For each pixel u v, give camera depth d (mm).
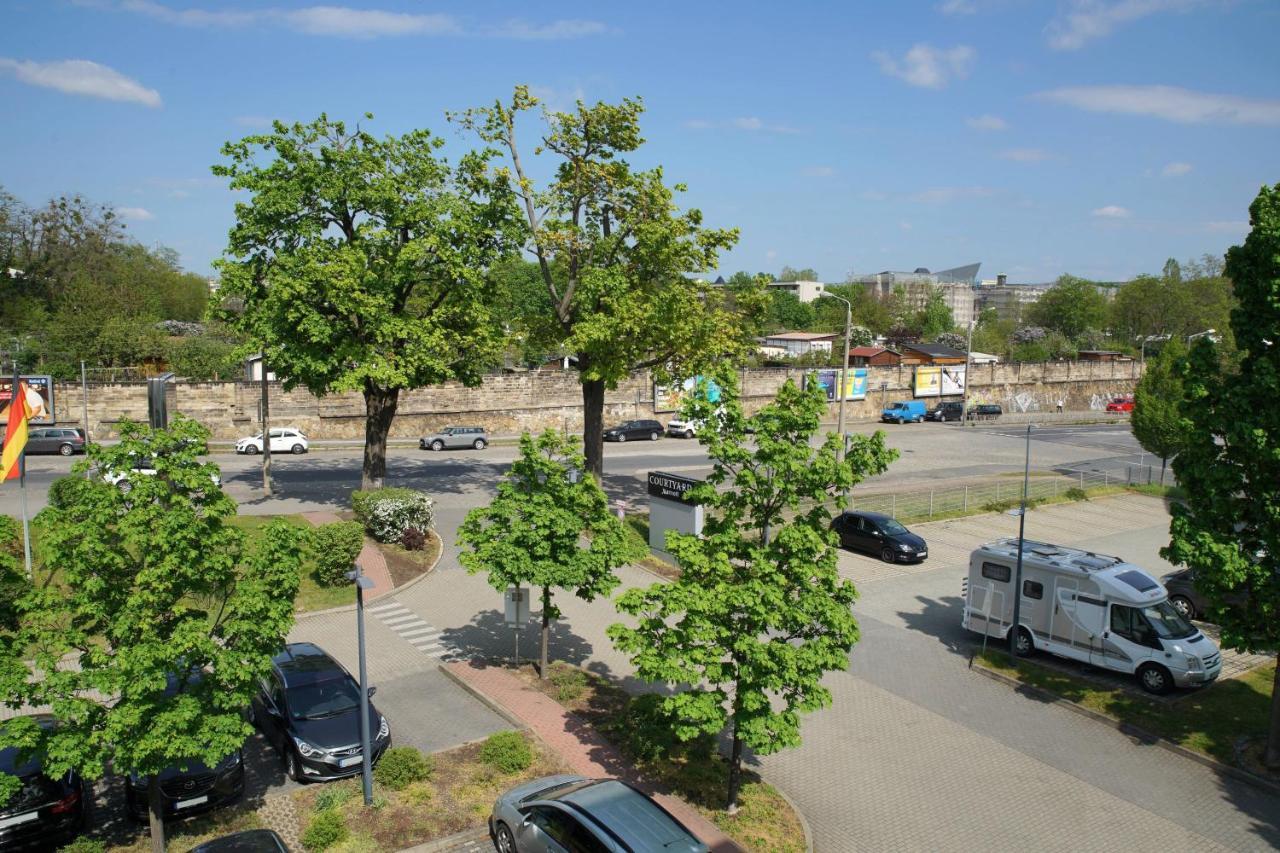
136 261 92312
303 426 53094
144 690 11531
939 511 36719
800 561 13453
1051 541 33125
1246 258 15664
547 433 18656
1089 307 133875
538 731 16891
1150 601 19672
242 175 30812
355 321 32312
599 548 18094
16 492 34438
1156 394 42844
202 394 51062
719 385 14555
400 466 44531
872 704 19203
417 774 14805
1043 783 16047
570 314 33906
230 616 12641
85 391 46156
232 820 13867
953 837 14289
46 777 13250
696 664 14383
